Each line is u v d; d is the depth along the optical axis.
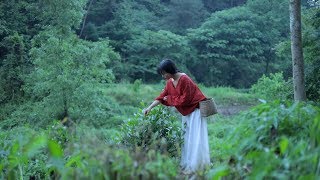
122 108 16.61
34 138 2.31
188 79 4.87
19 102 14.65
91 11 31.77
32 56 12.76
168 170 2.35
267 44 32.00
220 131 11.11
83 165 2.36
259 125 2.54
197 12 35.34
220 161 2.78
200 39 30.80
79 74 11.70
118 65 27.22
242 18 31.75
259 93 19.77
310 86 8.52
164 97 5.04
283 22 33.47
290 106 2.70
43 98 12.18
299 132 2.52
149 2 36.97
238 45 31.31
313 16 8.93
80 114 11.65
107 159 2.16
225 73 31.69
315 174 1.96
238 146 2.42
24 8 17.20
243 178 2.35
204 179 2.70
